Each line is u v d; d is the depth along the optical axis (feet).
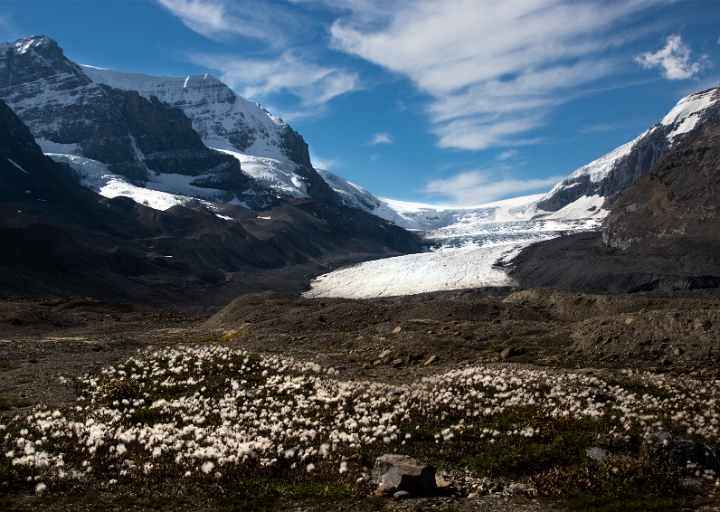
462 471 50.16
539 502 43.19
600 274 469.57
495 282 533.96
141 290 450.71
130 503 42.80
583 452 51.26
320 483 46.29
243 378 83.97
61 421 59.88
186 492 44.75
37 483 45.03
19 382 85.25
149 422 63.57
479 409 64.34
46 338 166.91
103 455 51.31
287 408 66.13
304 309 189.78
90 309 261.65
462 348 111.86
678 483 44.37
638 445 52.16
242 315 200.64
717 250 453.17
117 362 101.81
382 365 105.40
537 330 116.98
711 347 91.56
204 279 551.59
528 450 51.75
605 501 42.52
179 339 167.94
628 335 100.94
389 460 47.16
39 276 378.94
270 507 42.42
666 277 422.82
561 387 71.82
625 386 74.84
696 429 57.57
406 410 64.08
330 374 91.71
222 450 49.90
